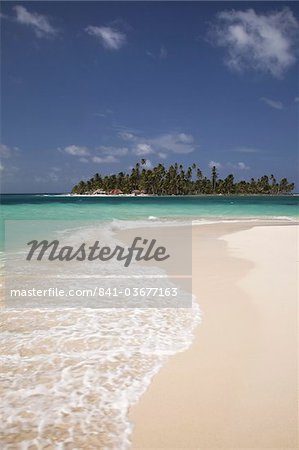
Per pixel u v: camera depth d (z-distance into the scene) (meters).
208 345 5.15
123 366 4.56
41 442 3.26
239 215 33.34
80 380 4.23
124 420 3.56
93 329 5.73
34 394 3.96
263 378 4.26
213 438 3.33
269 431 3.41
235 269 9.69
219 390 4.04
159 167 161.38
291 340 5.27
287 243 14.22
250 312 6.42
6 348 5.03
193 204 57.88
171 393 3.98
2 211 30.98
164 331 5.66
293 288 7.82
